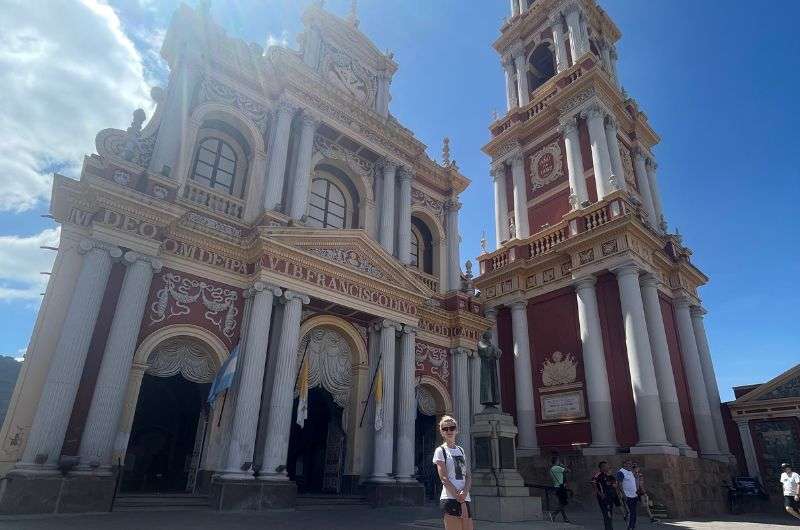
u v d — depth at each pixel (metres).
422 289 18.16
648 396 15.95
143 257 12.32
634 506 10.82
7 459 10.08
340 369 16.44
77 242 11.93
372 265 16.97
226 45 17.42
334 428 16.95
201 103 16.28
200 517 10.17
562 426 18.83
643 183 23.89
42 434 9.93
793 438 18.98
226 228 15.34
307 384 14.51
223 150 17.25
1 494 9.42
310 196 19.27
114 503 10.65
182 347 13.27
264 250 14.24
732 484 17.88
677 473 15.06
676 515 14.18
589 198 21.34
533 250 22.61
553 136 24.44
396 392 16.70
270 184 16.39
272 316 14.26
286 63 17.94
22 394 10.55
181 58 16.05
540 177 24.56
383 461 15.01
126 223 12.31
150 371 12.60
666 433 16.53
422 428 19.69
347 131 19.42
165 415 18.38
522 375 20.53
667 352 17.52
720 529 11.97
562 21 26.69
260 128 17.52
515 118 26.72
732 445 20.20
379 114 20.31
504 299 22.47
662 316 19.56
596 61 23.28
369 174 20.47
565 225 21.12
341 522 10.31
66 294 11.49
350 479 15.12
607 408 17.16
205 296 13.70
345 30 21.72
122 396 11.12
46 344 11.02
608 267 18.50
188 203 14.68
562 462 17.47
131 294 11.85
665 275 20.84
